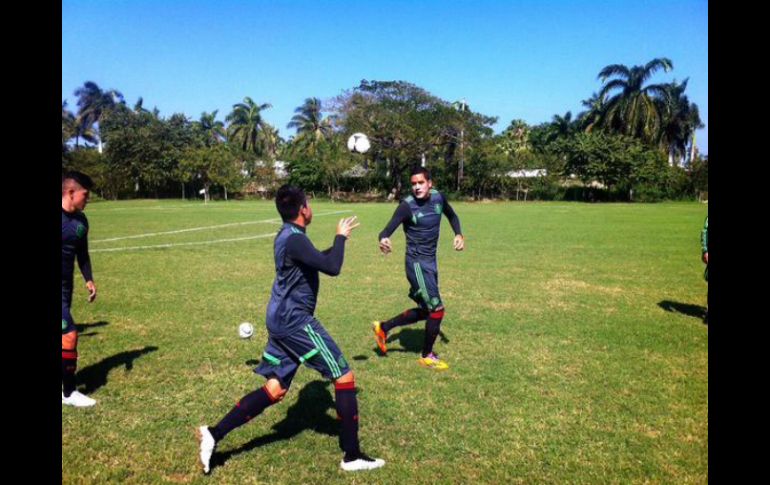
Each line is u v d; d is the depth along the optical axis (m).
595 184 54.16
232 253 14.75
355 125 52.22
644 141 56.41
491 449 4.04
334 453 4.02
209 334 7.05
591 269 12.11
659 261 13.28
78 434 4.26
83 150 57.75
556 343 6.64
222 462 3.88
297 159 58.72
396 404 4.82
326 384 5.31
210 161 54.22
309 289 3.83
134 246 16.23
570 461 3.87
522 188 56.06
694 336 6.93
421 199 5.78
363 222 25.91
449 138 54.38
